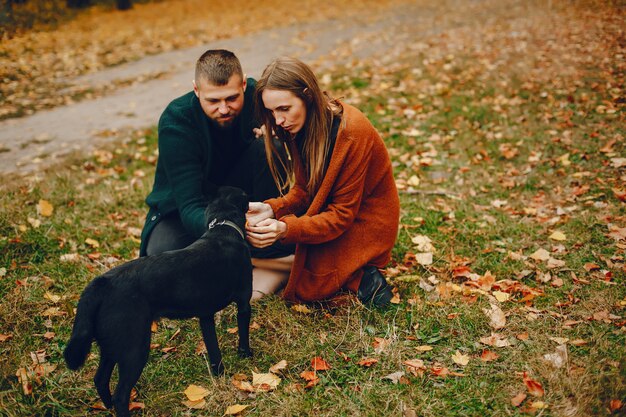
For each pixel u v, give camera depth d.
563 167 4.76
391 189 3.12
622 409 2.17
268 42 11.47
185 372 2.62
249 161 3.31
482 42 9.46
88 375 2.58
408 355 2.66
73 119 7.02
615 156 4.76
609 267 3.29
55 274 3.45
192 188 2.90
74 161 5.52
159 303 2.23
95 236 3.99
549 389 2.34
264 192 3.38
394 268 3.49
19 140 6.26
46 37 12.27
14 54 10.50
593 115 5.71
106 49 11.29
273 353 2.71
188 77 9.00
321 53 9.93
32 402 2.38
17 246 3.73
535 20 11.08
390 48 9.77
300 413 2.32
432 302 3.06
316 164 2.88
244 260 2.53
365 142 2.86
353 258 3.05
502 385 2.41
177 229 3.11
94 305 2.08
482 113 6.11
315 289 3.05
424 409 2.29
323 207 3.03
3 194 4.63
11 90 8.28
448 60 8.33
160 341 2.84
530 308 2.96
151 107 7.46
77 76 9.20
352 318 2.93
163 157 2.96
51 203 4.49
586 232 3.70
